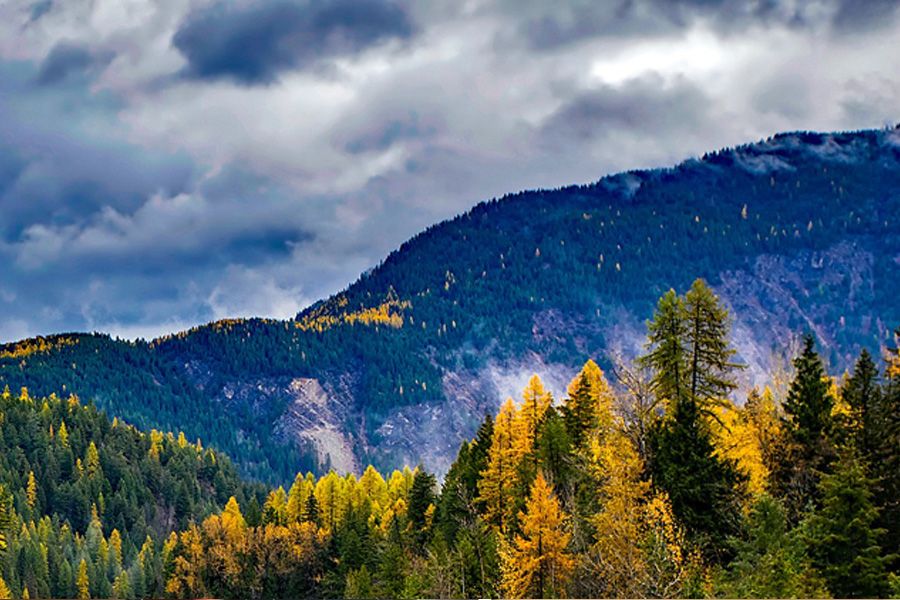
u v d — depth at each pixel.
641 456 95.12
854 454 83.00
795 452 91.19
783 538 71.88
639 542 79.56
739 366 97.31
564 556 94.25
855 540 70.69
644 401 97.69
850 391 94.94
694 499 87.69
